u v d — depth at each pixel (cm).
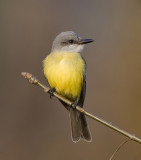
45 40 1536
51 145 1287
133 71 1393
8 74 1450
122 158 1228
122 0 1552
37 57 1500
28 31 1543
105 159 1249
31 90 1401
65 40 1034
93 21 1589
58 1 1612
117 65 1435
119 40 1490
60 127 1344
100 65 1462
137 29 1470
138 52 1423
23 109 1364
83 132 986
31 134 1309
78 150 1271
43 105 1380
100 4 1617
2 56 1486
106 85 1409
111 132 1298
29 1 1591
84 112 769
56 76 985
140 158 1214
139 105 1327
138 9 1505
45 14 1580
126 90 1366
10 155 1252
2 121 1327
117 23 1531
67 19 1591
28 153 1264
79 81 992
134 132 1292
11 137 1290
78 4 1622
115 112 1340
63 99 920
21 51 1504
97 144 1277
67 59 993
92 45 1527
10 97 1388
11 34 1533
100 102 1380
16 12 1570
